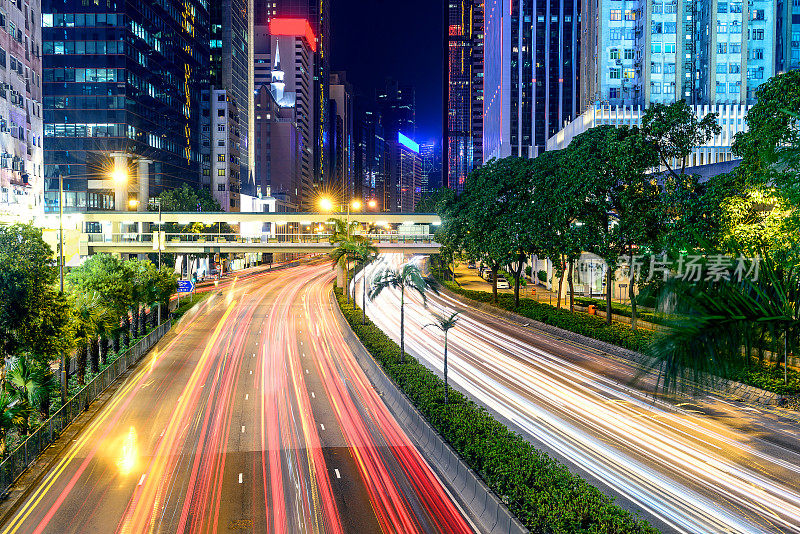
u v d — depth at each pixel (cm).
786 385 3347
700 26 12331
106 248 8881
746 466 2498
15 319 2612
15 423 2495
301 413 3422
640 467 2497
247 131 19788
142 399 3728
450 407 2959
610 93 12900
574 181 5266
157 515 2136
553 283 9512
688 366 798
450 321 3086
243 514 2139
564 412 3300
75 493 2331
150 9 13125
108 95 12038
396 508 2184
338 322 7325
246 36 19850
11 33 7312
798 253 904
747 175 3416
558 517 1748
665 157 4981
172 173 14238
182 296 9650
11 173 7238
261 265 18212
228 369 4622
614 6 12900
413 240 9638
